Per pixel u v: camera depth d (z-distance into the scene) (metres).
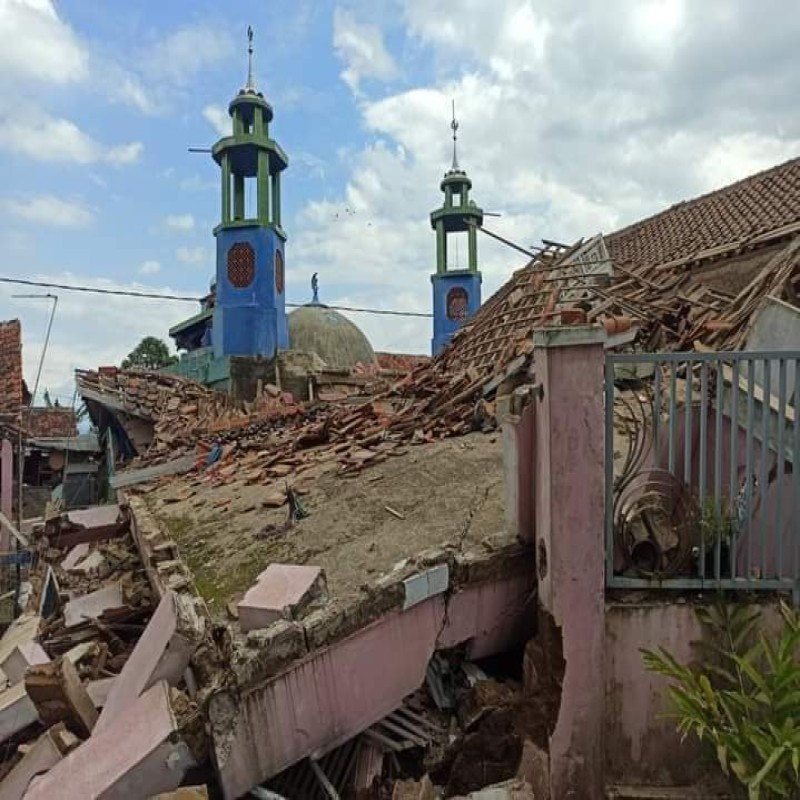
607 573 3.01
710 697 2.66
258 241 19.31
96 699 3.76
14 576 13.66
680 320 7.57
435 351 28.69
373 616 2.89
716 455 3.08
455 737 3.10
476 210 28.67
